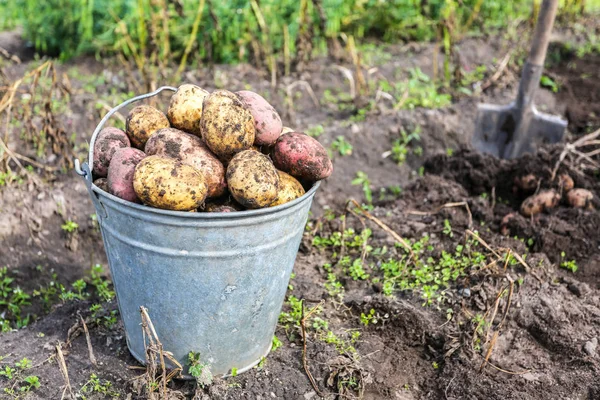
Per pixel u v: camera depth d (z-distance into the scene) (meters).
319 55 2.29
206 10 2.13
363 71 2.14
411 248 1.37
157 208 0.93
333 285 1.30
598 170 1.67
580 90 2.20
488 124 1.80
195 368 1.03
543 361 1.14
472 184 1.65
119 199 0.92
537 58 1.70
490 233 1.42
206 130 0.97
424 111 1.85
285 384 1.06
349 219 1.51
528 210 1.50
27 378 1.05
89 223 1.46
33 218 1.42
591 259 1.39
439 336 1.18
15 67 2.10
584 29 2.64
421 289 1.28
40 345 1.13
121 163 0.96
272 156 1.05
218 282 0.96
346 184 1.67
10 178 1.45
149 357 0.98
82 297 1.32
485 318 1.18
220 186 0.99
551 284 1.29
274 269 1.00
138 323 1.04
